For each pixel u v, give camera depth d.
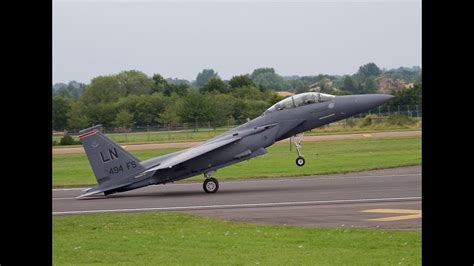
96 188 107.94
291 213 81.12
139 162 108.31
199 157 107.44
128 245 63.84
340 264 53.62
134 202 99.12
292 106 112.88
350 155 170.50
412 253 57.19
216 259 56.38
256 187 112.88
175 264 54.97
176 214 83.00
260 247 61.03
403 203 86.50
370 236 64.44
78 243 65.69
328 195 97.00
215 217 80.19
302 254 57.72
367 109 114.31
